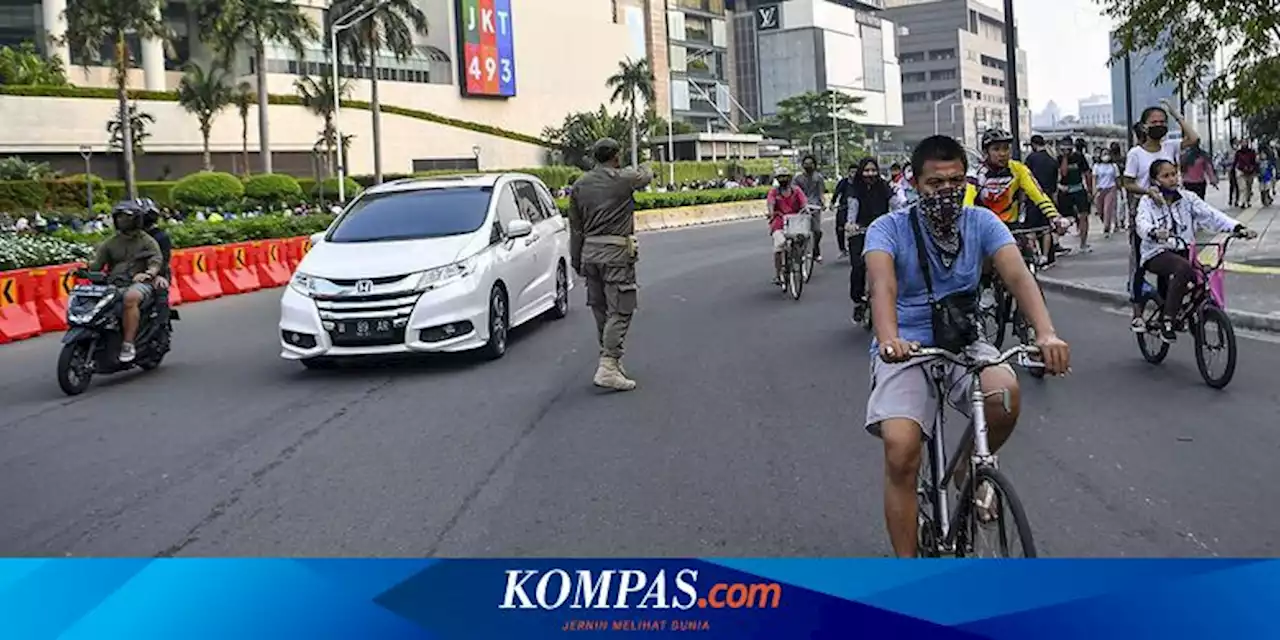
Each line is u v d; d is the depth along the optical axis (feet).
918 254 13.34
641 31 426.92
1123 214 74.95
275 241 75.41
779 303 49.67
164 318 37.24
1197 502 18.93
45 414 30.60
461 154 292.81
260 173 224.12
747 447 23.76
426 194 39.52
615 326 30.53
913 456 13.14
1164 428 23.85
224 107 222.89
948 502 13.60
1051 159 52.06
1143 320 30.27
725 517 19.04
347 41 219.41
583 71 359.25
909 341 13.35
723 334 40.65
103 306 34.19
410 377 33.94
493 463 23.26
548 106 343.26
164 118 228.02
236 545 18.43
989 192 30.76
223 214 179.42
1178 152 34.60
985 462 12.25
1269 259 49.67
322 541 18.51
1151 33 41.88
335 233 37.88
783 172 51.55
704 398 29.12
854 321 41.39
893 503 13.38
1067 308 42.96
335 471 23.11
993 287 31.17
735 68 547.49
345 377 34.45
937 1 605.31
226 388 33.50
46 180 184.65
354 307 34.12
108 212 176.55
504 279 37.60
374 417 28.35
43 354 43.70
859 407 27.30
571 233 30.78
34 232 91.25
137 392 33.45
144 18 187.01
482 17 313.53
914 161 13.55
